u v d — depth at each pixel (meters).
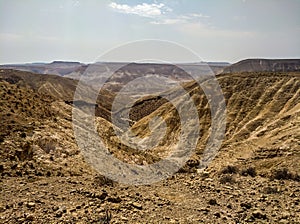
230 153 41.31
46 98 31.80
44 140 17.80
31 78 141.62
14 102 23.66
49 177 12.52
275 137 42.66
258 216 9.12
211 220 8.59
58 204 8.80
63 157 16.67
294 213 9.64
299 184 13.78
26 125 19.61
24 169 13.25
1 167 12.71
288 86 81.88
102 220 7.71
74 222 7.53
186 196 11.23
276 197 11.49
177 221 8.34
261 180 14.86
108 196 9.70
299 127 43.81
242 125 69.81
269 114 71.50
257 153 34.41
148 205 9.53
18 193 9.75
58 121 23.80
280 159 27.77
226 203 10.48
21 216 7.68
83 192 10.13
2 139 16.11
